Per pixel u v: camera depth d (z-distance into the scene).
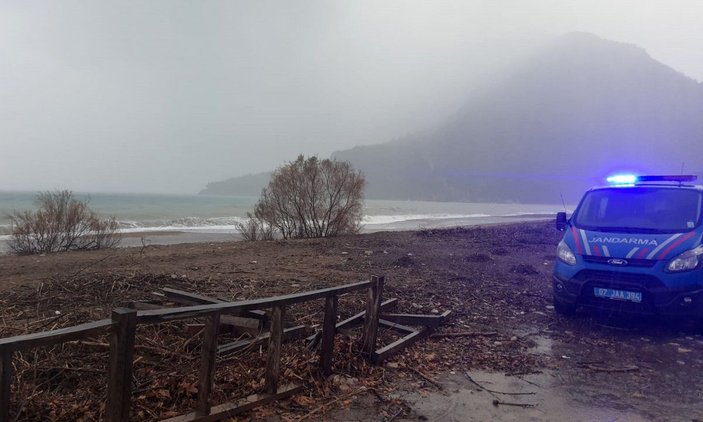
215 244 15.92
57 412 3.04
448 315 6.17
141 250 13.29
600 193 6.93
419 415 3.48
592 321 6.36
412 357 4.73
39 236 15.06
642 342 5.46
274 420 3.24
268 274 9.52
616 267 5.68
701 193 6.14
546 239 17.23
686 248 5.46
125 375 2.36
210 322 2.92
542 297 7.90
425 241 16.47
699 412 3.64
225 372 3.78
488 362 4.74
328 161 20.06
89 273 8.88
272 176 20.00
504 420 3.45
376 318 4.43
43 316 5.53
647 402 3.82
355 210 20.53
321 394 3.70
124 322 2.33
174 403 3.26
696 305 5.28
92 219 16.16
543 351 5.13
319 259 12.02
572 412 3.61
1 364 2.01
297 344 4.55
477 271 10.42
